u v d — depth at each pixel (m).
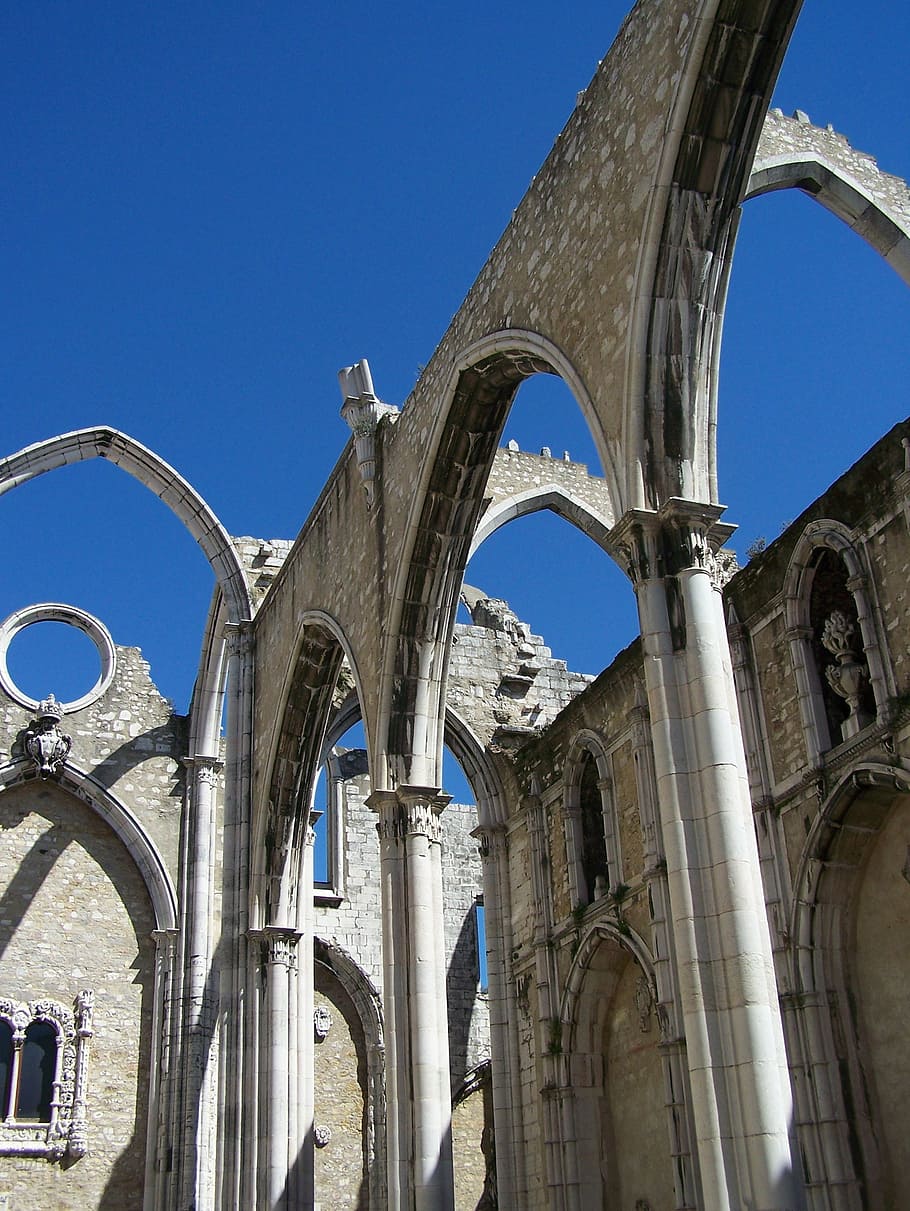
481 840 30.39
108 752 33.00
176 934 31.61
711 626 13.30
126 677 34.03
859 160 21.73
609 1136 25.58
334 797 38.16
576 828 27.20
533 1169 26.89
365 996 35.91
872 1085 18.34
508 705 32.47
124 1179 29.66
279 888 26.81
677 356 14.56
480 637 32.94
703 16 14.30
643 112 15.43
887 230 20.89
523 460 31.86
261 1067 25.61
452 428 20.67
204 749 33.31
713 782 12.60
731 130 14.59
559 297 17.00
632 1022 25.39
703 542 13.72
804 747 19.69
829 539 19.55
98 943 31.56
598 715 26.61
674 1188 22.84
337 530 25.44
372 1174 34.09
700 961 12.08
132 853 32.34
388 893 20.73
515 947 29.00
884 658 18.41
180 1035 30.11
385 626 21.75
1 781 31.83
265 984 26.31
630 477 14.17
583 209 16.69
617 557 14.12
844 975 18.89
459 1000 37.41
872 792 18.70
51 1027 30.62
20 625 33.78
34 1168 29.23
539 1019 26.98
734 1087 11.60
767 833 20.02
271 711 27.84
